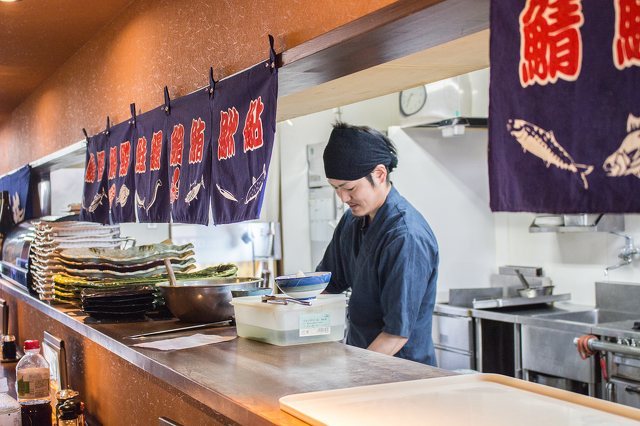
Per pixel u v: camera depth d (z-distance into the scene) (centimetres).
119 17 407
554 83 128
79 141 487
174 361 212
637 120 115
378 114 691
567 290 590
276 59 240
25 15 400
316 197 669
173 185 320
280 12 242
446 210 612
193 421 242
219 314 279
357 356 214
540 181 130
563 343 456
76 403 302
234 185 262
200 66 307
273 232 675
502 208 138
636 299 514
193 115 300
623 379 410
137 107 381
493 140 140
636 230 530
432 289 291
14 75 562
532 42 132
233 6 277
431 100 572
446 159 612
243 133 256
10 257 571
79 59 486
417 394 166
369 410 152
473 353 523
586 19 123
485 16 179
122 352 246
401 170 592
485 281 633
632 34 116
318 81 262
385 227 279
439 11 175
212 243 654
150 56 363
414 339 288
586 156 122
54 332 458
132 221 374
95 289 331
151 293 314
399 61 253
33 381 312
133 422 309
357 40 202
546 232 596
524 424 141
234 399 167
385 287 272
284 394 171
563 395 161
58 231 408
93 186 440
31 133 646
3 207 727
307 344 235
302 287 236
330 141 281
